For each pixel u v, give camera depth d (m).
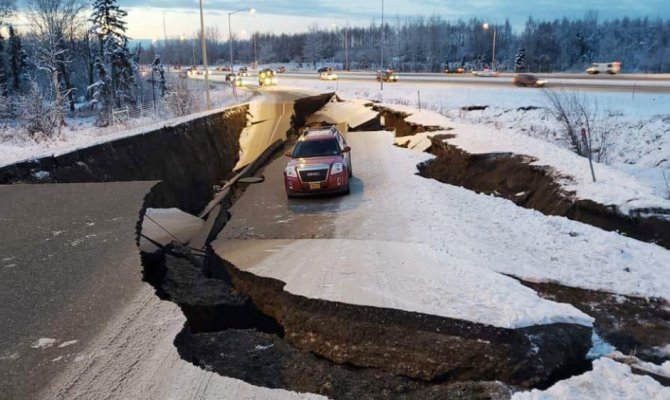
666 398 4.10
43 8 52.66
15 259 6.59
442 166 17.52
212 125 23.05
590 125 23.17
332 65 141.75
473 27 141.00
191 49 163.62
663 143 20.72
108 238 7.27
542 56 107.12
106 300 5.59
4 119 35.09
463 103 35.16
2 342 4.77
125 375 4.34
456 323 5.56
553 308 5.83
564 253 8.73
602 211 10.55
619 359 5.45
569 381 4.42
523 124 27.20
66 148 12.59
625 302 7.08
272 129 29.23
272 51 172.62
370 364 5.48
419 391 4.96
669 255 8.41
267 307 7.05
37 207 8.77
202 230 10.79
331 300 6.20
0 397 4.00
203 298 6.96
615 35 117.75
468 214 11.10
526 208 12.85
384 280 6.87
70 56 58.75
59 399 4.00
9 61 62.97
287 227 10.87
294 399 4.16
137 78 67.62
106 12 57.84
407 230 9.82
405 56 125.19
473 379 5.12
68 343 4.77
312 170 13.14
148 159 15.23
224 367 5.15
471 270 7.18
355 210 11.80
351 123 29.47
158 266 8.07
